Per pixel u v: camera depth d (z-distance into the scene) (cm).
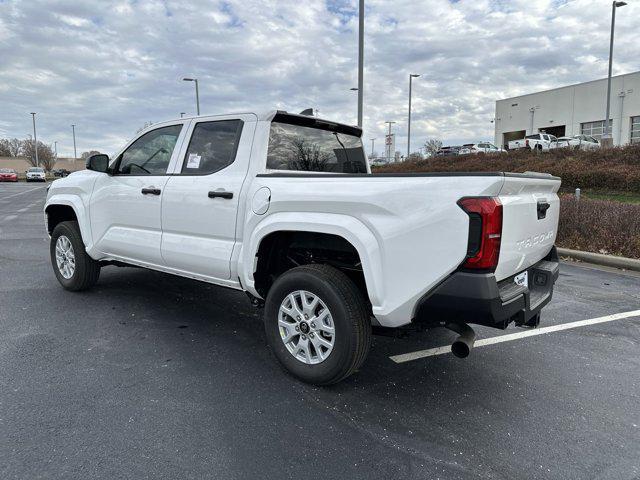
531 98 5009
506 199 275
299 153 409
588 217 867
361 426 286
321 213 317
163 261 430
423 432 282
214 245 383
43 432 270
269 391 326
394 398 322
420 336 441
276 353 350
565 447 270
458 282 266
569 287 632
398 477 241
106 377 341
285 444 266
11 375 340
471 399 324
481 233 260
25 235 1019
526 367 379
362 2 1370
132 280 612
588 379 358
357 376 355
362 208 298
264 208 343
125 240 462
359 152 484
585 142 3167
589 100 4450
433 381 350
